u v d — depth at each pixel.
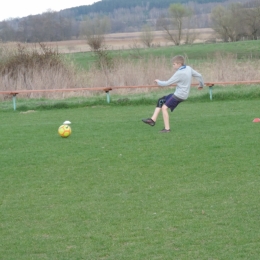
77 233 5.86
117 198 7.01
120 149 10.02
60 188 7.60
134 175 8.11
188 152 9.45
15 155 9.89
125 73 20.62
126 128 12.48
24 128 13.24
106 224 6.08
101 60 21.92
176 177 7.88
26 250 5.46
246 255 5.09
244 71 20.70
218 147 9.73
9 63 21.66
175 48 48.41
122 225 6.02
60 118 15.11
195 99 17.58
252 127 11.67
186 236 5.62
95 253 5.31
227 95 17.66
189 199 6.81
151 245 5.44
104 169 8.56
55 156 9.67
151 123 11.76
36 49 22.67
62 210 6.64
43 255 5.34
